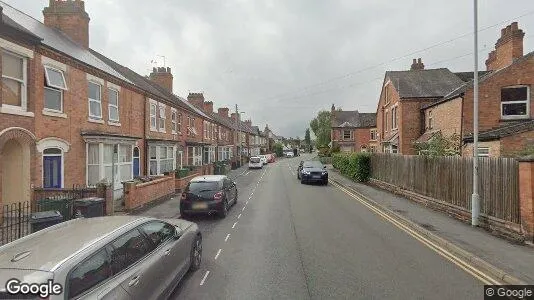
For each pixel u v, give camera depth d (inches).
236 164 1800.0
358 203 617.3
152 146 840.9
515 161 350.0
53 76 476.7
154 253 201.2
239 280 249.1
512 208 354.6
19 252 153.7
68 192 435.2
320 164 1041.5
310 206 582.2
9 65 407.8
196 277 255.1
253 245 340.8
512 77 714.8
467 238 349.1
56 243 161.8
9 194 421.7
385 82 1233.4
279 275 258.4
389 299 216.1
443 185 511.8
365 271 266.2
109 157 611.5
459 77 1123.9
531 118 708.0
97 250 158.2
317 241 354.9
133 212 501.7
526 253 297.6
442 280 247.8
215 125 1675.7
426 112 984.3
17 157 425.4
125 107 700.0
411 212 500.7
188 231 261.3
